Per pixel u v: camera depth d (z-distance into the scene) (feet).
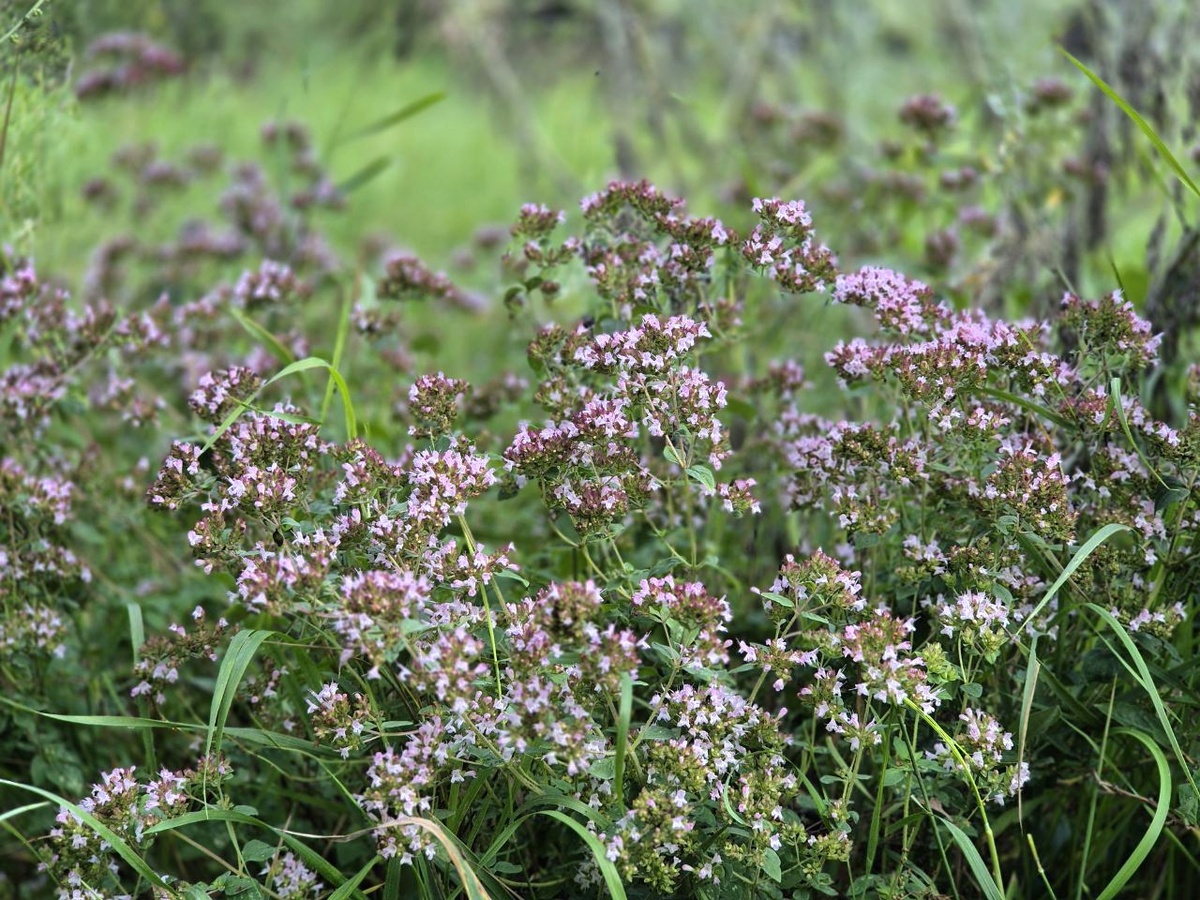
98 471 18.81
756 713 12.32
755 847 11.71
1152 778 14.25
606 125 36.24
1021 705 13.35
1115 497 13.62
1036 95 24.49
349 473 12.63
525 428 13.38
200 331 21.47
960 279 22.03
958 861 13.96
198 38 40.47
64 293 18.28
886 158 26.66
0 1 17.95
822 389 21.12
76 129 21.71
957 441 13.48
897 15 36.24
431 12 43.65
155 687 14.02
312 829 15.03
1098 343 13.94
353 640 11.38
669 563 13.03
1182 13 22.98
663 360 12.67
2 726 14.97
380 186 42.14
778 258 14.11
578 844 13.00
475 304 27.63
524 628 11.80
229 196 28.09
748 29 37.58
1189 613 14.48
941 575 13.37
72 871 12.53
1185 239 18.10
